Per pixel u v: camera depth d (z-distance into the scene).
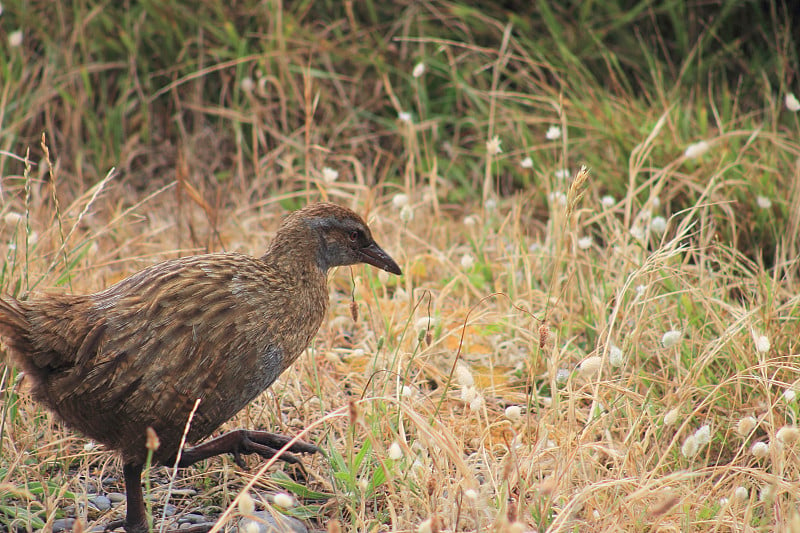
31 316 6.95
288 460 7.92
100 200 13.81
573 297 10.45
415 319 10.27
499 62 13.57
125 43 14.84
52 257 11.10
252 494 7.82
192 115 15.15
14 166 14.20
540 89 14.66
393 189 14.04
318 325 8.07
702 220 10.41
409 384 8.85
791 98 9.70
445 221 13.09
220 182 14.44
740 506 7.33
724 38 15.33
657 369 9.35
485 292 11.46
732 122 12.69
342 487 7.71
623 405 8.32
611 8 15.16
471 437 8.60
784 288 10.73
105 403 7.05
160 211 13.72
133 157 14.80
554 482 6.99
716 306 9.58
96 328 6.98
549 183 12.70
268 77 13.81
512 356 10.08
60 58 14.89
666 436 8.11
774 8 14.95
